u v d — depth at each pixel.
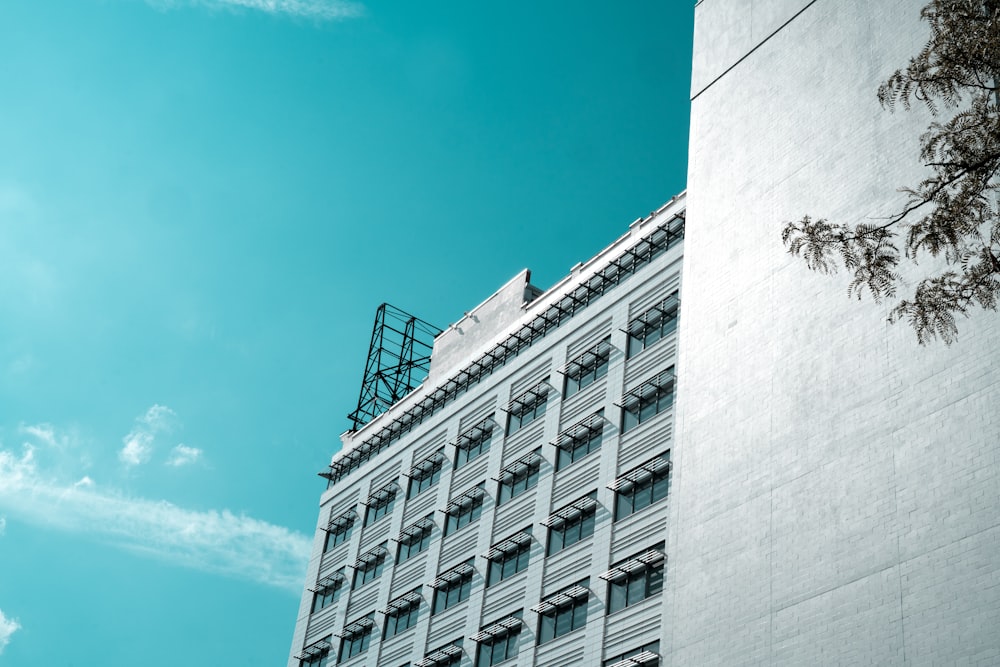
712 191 55.06
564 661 54.59
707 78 59.09
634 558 52.59
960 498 36.25
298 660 78.44
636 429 57.28
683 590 45.94
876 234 29.83
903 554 37.25
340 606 77.12
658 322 59.44
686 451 49.22
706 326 51.41
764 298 48.47
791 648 39.69
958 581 35.12
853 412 41.56
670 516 48.41
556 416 64.12
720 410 48.25
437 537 70.06
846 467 40.81
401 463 78.19
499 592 61.94
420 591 69.25
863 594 37.97
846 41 50.41
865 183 45.72
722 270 51.91
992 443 36.09
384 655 69.56
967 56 28.45
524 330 70.75
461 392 74.88
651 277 61.28
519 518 63.25
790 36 54.19
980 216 28.31
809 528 41.16
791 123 51.62
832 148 48.44
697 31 61.50
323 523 84.81
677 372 54.53
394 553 73.94
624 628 51.84
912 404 39.41
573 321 66.44
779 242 48.97
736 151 54.56
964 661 33.94
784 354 46.00
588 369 63.41
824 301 45.12
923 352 39.84
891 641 36.34
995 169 28.17
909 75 29.67
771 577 41.84
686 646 44.47
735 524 44.66
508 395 69.56
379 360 90.12
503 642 59.75
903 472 38.56
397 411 81.31
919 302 29.27
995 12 28.69
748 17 57.81
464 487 69.69
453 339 78.56
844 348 43.19
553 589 57.81
